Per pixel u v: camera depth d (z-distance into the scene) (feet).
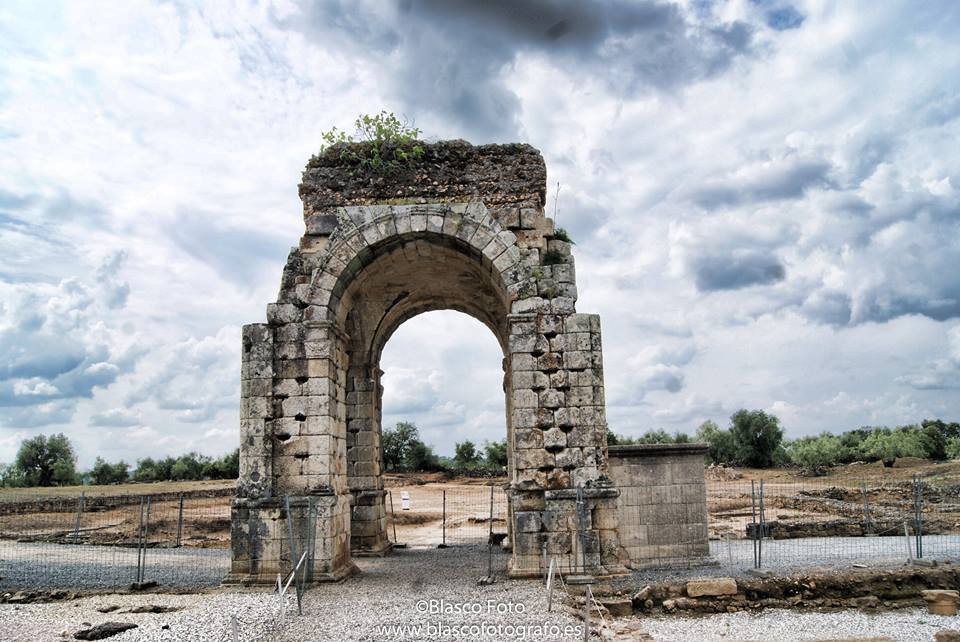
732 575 60.29
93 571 70.54
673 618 51.52
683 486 67.56
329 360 62.95
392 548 89.71
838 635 46.85
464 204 65.36
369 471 85.76
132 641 39.81
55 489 185.37
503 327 88.43
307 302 63.46
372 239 64.69
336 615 46.39
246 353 62.85
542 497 60.90
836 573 57.98
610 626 46.91
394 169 67.67
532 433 61.62
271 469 61.00
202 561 78.59
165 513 128.36
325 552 59.47
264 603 49.96
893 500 128.26
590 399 61.93
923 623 50.19
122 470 266.77
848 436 280.51
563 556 59.36
